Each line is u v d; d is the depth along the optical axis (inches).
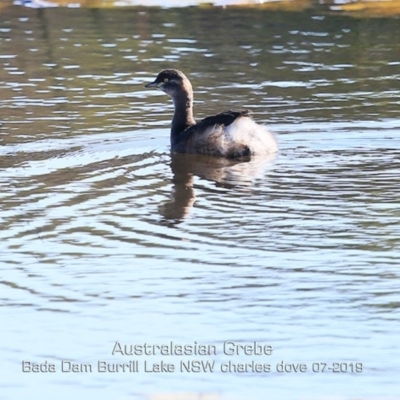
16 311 465.1
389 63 959.6
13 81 913.5
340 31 1087.6
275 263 508.4
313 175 650.8
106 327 448.8
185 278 494.0
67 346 434.3
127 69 953.5
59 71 948.0
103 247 534.3
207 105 829.8
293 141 730.8
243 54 1001.5
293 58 983.6
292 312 456.4
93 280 494.3
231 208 590.6
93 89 887.1
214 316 455.2
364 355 420.5
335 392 396.8
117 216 581.0
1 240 546.3
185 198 610.5
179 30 1103.6
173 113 816.9
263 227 557.6
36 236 551.2
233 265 507.5
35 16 1180.5
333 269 498.3
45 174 663.1
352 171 656.4
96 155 706.2
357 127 756.6
